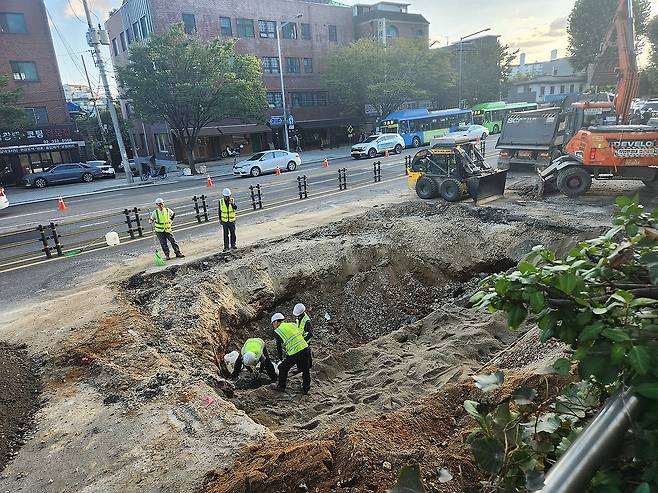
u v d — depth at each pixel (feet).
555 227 40.50
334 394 27.12
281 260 39.50
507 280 6.64
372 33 158.51
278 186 76.79
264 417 23.95
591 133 47.16
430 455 13.85
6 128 97.81
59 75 113.91
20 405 21.97
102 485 16.58
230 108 101.86
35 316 31.40
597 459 4.96
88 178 107.65
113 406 21.36
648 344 5.47
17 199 85.20
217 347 29.71
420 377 26.78
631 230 7.00
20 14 107.86
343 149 149.18
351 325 38.37
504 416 7.27
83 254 44.93
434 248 42.47
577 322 6.23
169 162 121.19
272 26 142.51
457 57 174.50
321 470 13.91
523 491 6.30
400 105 156.56
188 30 126.31
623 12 54.13
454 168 52.80
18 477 17.52
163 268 38.32
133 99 100.17
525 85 239.09
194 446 18.10
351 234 45.39
